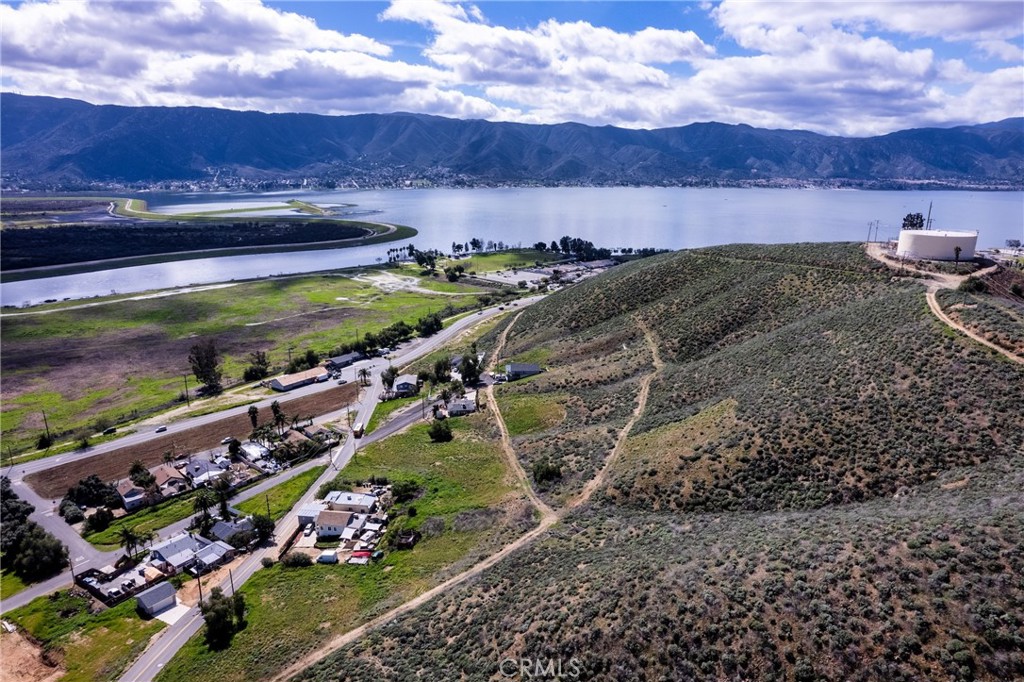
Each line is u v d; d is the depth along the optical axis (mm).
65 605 66750
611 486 66312
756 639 35688
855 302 89562
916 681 31094
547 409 99250
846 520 44875
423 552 68188
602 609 42031
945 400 57500
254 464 98062
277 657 54031
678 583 41531
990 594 33406
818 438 59344
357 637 53969
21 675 57406
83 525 82625
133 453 103438
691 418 74250
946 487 48562
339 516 77438
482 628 47438
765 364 80250
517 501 73438
